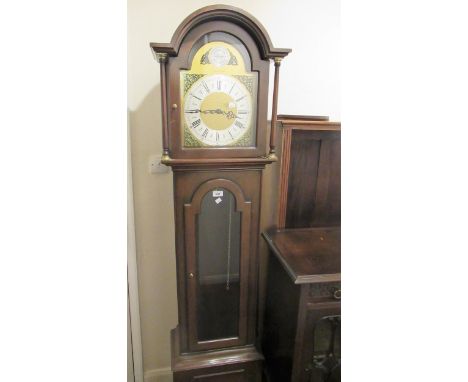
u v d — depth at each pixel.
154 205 1.37
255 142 1.04
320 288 1.04
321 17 1.36
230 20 0.93
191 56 0.95
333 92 1.44
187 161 0.99
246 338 1.17
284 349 1.18
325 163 1.36
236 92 1.00
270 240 1.28
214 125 1.00
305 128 1.27
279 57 0.98
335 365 1.11
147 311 1.47
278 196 1.36
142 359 1.48
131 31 1.21
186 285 1.09
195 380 1.13
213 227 1.09
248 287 1.13
